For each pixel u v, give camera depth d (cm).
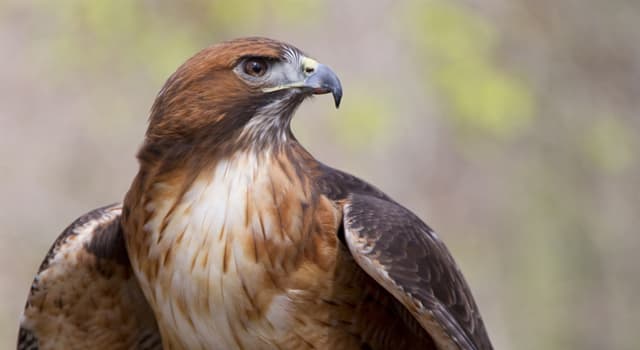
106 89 1675
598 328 1936
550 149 1916
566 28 1894
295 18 1569
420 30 1641
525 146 1903
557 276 1920
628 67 1928
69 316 824
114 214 820
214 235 758
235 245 757
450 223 1867
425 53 1653
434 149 1816
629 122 1936
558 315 1917
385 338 789
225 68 773
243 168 766
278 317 763
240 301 760
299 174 775
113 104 1681
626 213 1978
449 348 744
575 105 1914
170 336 782
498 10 1806
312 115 1677
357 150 1605
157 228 765
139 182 774
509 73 1741
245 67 776
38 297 813
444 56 1639
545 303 1911
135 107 1691
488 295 1886
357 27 1734
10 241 1800
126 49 1588
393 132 1683
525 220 1909
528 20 1852
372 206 772
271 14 1573
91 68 1602
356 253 746
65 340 834
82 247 805
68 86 1745
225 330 767
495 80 1633
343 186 798
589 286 1942
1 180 1823
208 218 759
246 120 771
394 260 744
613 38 1923
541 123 1902
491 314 1884
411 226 771
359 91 1606
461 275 797
